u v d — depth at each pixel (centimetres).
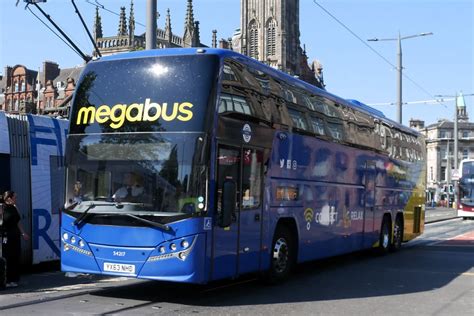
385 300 959
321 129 1250
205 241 830
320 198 1236
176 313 811
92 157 888
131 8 8925
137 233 836
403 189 1862
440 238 2467
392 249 1762
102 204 863
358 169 1469
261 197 987
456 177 4597
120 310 823
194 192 827
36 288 1016
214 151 850
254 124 968
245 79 957
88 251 866
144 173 848
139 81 891
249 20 10194
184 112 852
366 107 1623
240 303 902
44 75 9444
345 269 1366
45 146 1256
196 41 10088
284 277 1088
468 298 987
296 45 10412
